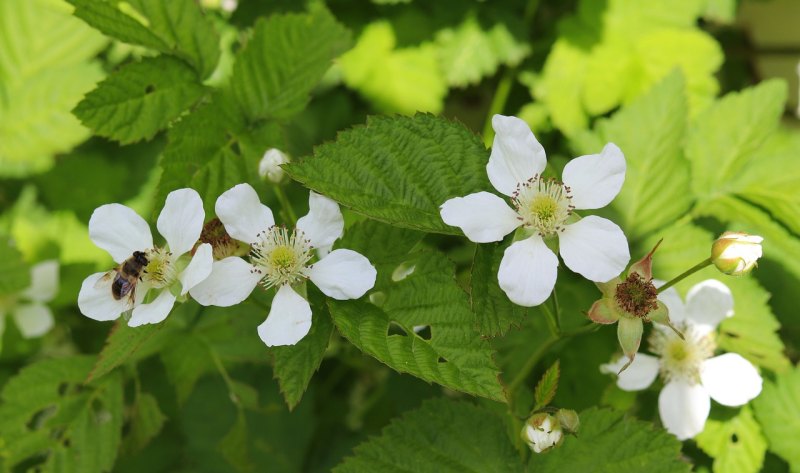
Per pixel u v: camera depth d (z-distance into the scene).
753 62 0.57
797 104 0.55
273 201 0.50
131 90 0.45
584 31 0.54
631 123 0.48
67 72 0.54
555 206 0.42
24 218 0.54
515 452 0.44
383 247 0.43
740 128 0.48
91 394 0.48
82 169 0.54
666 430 0.44
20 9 0.54
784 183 0.48
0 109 0.54
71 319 0.54
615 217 0.47
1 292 0.52
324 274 0.42
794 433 0.45
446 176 0.43
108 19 0.45
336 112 0.56
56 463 0.47
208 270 0.41
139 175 0.54
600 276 0.42
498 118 0.42
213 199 0.45
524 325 0.47
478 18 0.55
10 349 0.53
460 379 0.41
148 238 0.43
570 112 0.53
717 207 0.48
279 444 0.52
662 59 0.53
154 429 0.49
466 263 0.52
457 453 0.44
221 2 0.54
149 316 0.42
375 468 0.44
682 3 0.54
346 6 0.55
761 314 0.46
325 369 0.54
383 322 0.42
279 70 0.46
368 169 0.42
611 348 0.47
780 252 0.48
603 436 0.44
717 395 0.45
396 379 0.50
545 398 0.42
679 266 0.47
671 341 0.45
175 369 0.48
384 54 0.55
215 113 0.46
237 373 0.52
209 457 0.52
